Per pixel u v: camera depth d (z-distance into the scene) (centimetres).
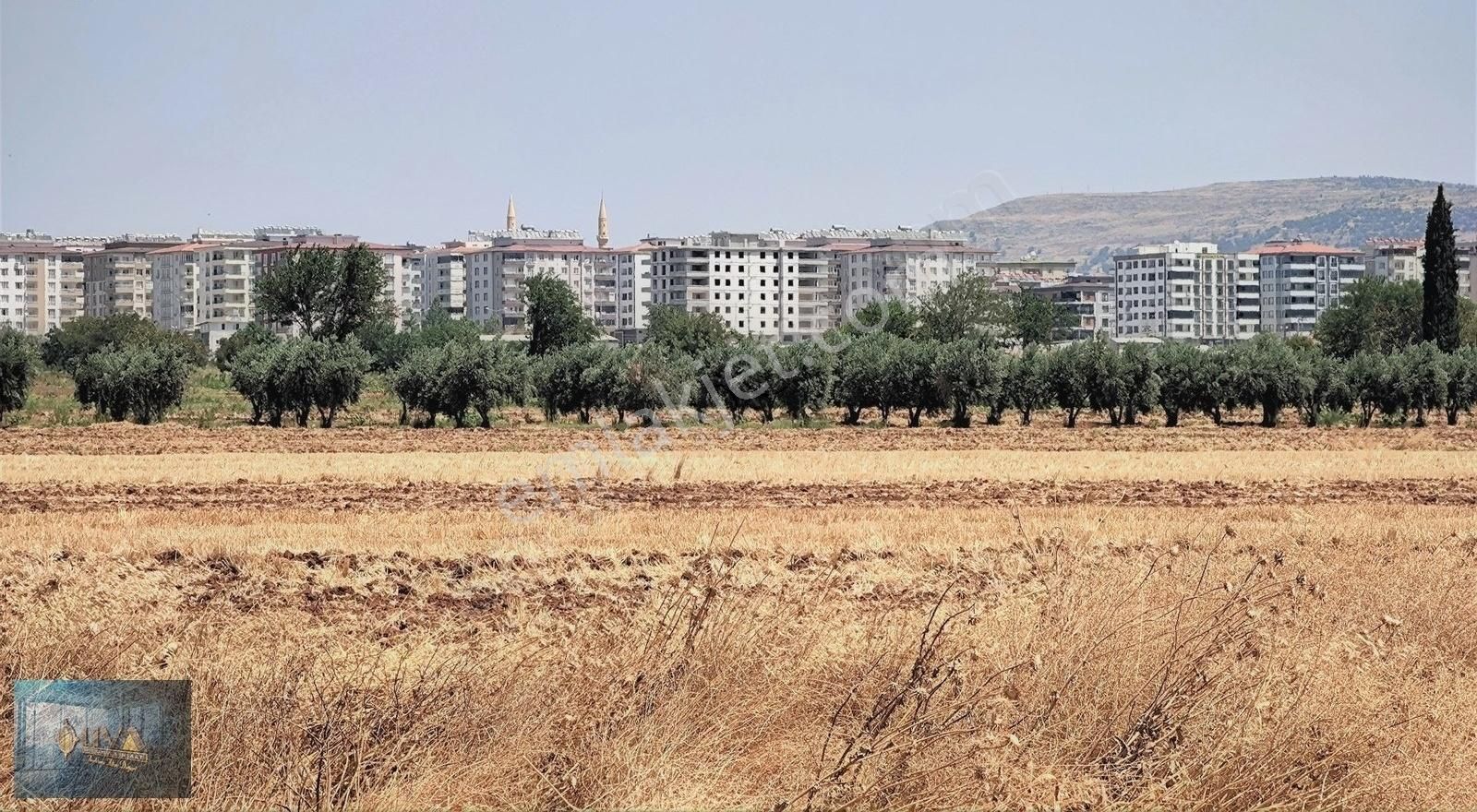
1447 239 15400
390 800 1512
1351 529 4191
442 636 2256
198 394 15412
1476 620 2336
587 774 1572
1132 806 1608
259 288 17350
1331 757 1664
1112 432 10981
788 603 2203
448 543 3947
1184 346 12525
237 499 5544
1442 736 1738
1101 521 3938
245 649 1959
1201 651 1853
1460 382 12388
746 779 1608
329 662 1931
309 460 7325
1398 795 1655
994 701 1727
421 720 1630
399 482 6219
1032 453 8138
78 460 7275
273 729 1606
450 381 11356
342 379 11275
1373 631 2208
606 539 4022
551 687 1700
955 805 1552
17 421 11462
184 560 3622
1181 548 3556
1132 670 1794
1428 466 7225
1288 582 2431
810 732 1686
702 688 1719
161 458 7444
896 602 2827
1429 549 3494
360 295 17312
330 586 3247
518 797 1561
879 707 1678
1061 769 1644
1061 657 1820
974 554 3691
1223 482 6419
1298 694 1753
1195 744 1681
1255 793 1628
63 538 3966
